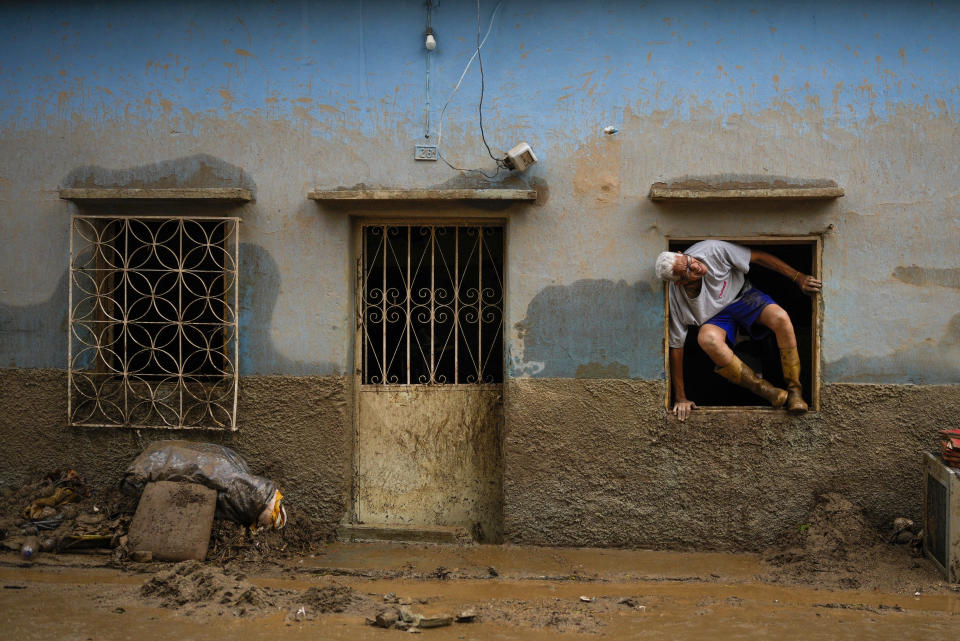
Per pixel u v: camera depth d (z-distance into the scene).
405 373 6.33
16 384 6.22
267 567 5.50
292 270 6.09
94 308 6.07
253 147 6.09
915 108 5.82
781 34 5.87
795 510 5.90
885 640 4.36
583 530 5.99
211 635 4.29
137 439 6.17
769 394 5.91
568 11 5.96
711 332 5.81
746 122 5.88
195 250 6.28
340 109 6.06
